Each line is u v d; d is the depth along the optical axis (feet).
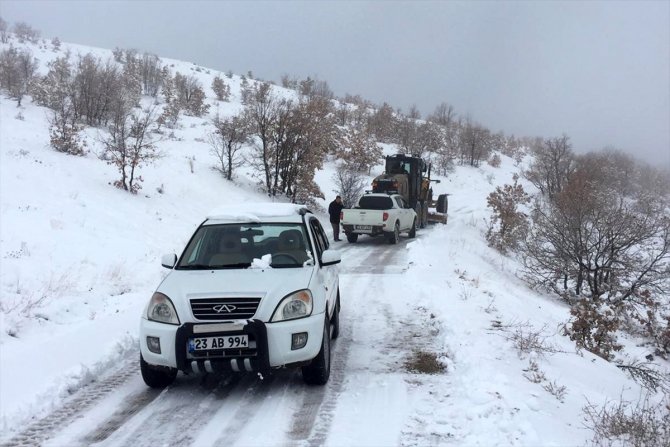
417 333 24.16
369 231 62.34
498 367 18.15
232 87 215.72
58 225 39.68
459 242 66.80
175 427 14.40
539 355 20.31
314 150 86.84
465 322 24.43
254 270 17.98
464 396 16.07
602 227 52.75
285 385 17.54
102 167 65.62
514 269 63.98
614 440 13.41
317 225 23.50
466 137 202.80
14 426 14.47
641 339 42.24
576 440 13.05
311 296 16.78
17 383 16.88
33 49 191.93
